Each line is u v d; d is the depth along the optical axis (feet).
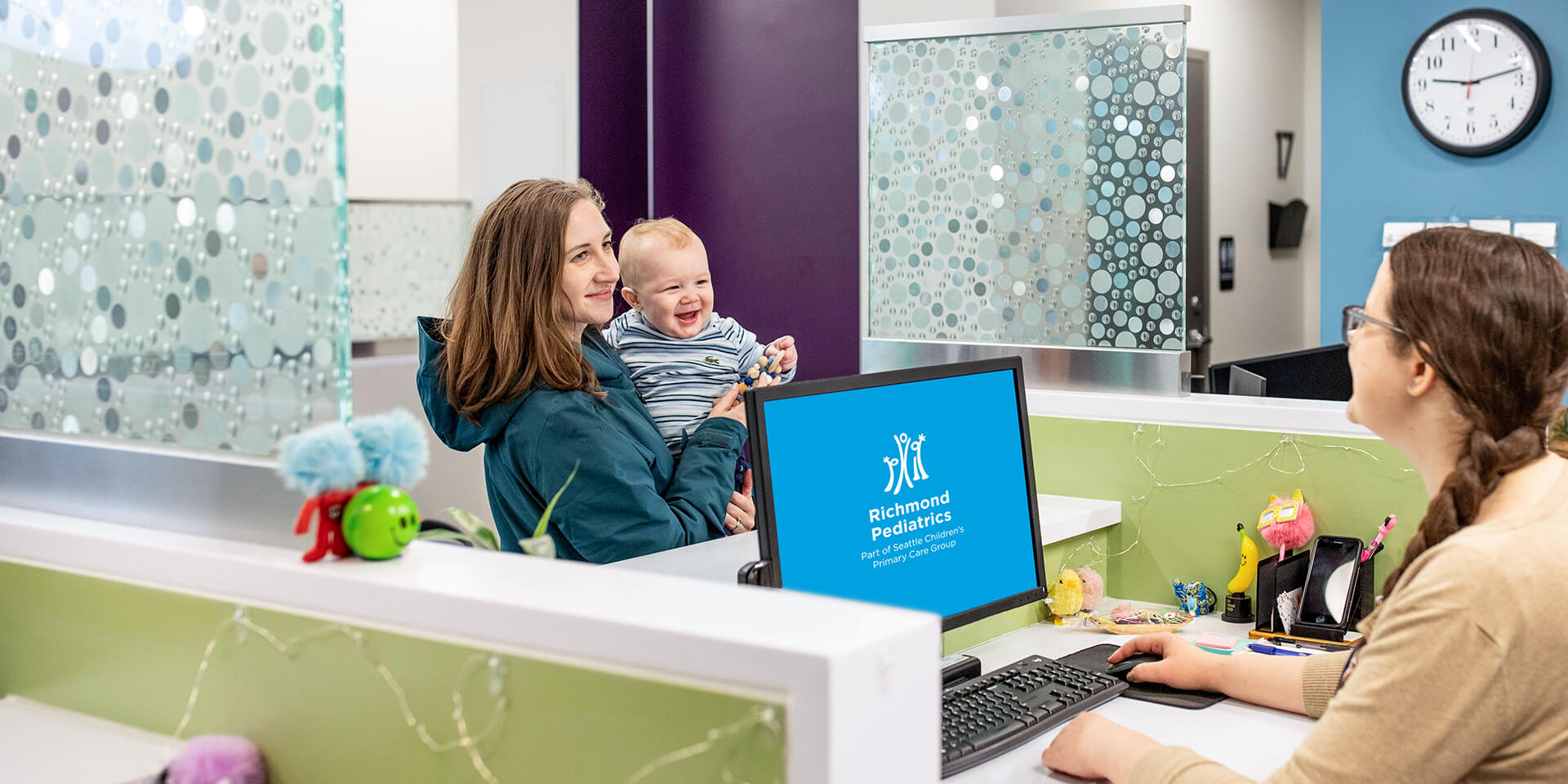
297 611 3.74
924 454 5.31
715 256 15.74
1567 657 3.57
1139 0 17.57
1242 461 6.90
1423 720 3.65
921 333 8.61
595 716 3.21
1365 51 15.93
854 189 14.46
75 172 4.56
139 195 4.37
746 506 7.17
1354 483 6.55
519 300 6.04
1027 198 8.07
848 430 4.97
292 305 3.98
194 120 4.18
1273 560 6.44
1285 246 20.95
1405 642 3.73
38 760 3.89
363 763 3.65
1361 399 4.29
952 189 8.38
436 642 3.48
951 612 5.33
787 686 2.92
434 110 15.37
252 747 3.83
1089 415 7.42
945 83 8.34
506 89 15.07
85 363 4.62
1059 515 6.79
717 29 15.35
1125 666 5.58
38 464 4.75
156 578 4.09
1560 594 3.58
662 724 3.10
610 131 15.35
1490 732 3.61
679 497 6.40
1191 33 18.33
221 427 4.20
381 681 3.59
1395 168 15.81
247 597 3.87
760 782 2.96
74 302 4.62
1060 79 7.89
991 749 4.64
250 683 3.87
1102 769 4.30
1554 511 3.76
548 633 3.29
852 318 14.64
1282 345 21.24
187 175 4.22
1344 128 16.20
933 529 5.30
